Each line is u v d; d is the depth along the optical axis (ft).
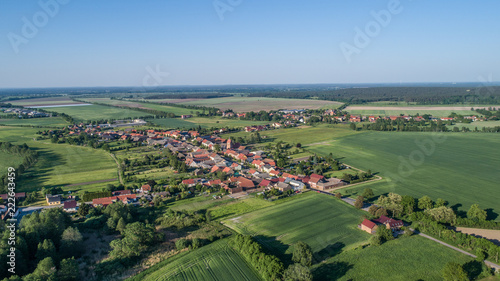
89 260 334.24
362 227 376.68
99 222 415.64
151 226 378.12
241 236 345.72
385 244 337.11
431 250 323.16
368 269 294.46
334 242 347.97
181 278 293.23
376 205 424.46
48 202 481.05
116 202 447.42
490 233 356.38
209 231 388.78
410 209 412.98
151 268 315.78
